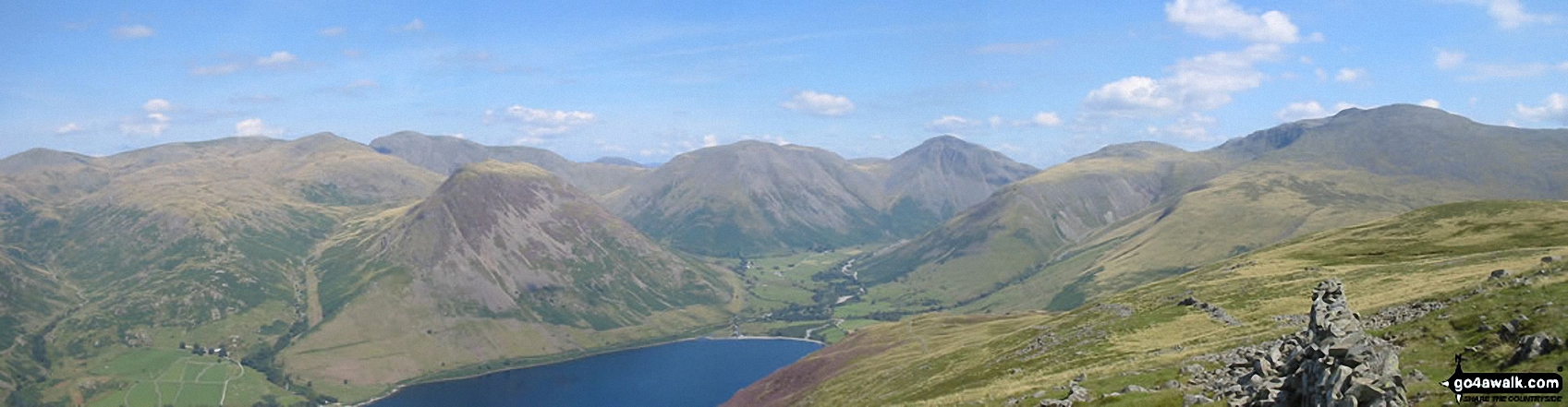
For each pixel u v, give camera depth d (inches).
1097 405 2965.1
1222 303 5167.3
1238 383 2600.9
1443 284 3784.5
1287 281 5684.1
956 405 3823.8
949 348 7677.2
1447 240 7549.2
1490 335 2304.4
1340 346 1957.4
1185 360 3467.0
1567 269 2620.6
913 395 5378.9
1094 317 6245.1
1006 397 3666.3
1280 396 2149.4
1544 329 2126.0
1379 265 5876.0
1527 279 2691.9
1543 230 7126.0
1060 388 3506.4
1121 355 4217.5
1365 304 3799.2
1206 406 2493.8
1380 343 1940.2
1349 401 1752.0
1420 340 2564.0
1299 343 2532.0
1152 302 6205.7
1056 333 5871.1
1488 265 4549.7
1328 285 2659.9
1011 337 6732.3
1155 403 2728.8
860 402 6122.1
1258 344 3368.6
